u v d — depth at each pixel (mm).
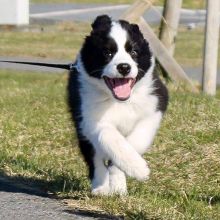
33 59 28344
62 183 10070
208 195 9812
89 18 40938
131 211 8672
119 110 8906
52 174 10664
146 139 9047
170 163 11195
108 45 8609
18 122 13805
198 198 9672
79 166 11297
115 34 8648
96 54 8672
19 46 31359
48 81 22219
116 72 8383
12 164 11156
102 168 9289
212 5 16922
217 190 10023
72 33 35594
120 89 8539
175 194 9781
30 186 10078
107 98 8836
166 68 17109
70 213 8625
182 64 28078
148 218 8484
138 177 8375
